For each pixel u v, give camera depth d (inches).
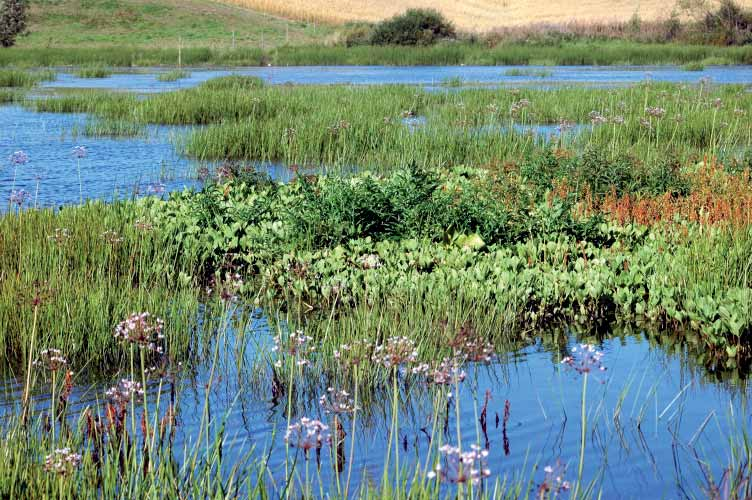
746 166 609.9
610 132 836.6
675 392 290.4
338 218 476.7
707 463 237.0
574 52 2279.8
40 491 203.2
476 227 474.3
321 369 308.0
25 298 338.6
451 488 219.3
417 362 298.2
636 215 509.0
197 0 3528.5
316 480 228.4
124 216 496.4
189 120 1080.2
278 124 885.2
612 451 244.5
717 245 403.2
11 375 305.0
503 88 1288.1
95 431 231.9
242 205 539.2
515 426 261.9
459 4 4124.0
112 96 1248.2
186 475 227.1
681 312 357.4
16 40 2746.1
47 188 671.8
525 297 376.5
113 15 3080.7
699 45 2464.3
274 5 3597.4
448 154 781.9
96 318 330.6
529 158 647.1
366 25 2849.4
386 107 1040.2
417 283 389.7
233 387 297.3
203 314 378.3
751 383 299.0
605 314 382.6
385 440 253.8
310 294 407.2
